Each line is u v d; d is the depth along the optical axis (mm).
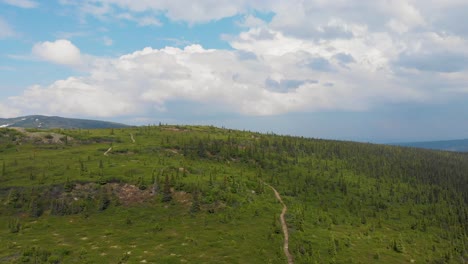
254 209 113750
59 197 105625
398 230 137500
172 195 112875
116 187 113812
